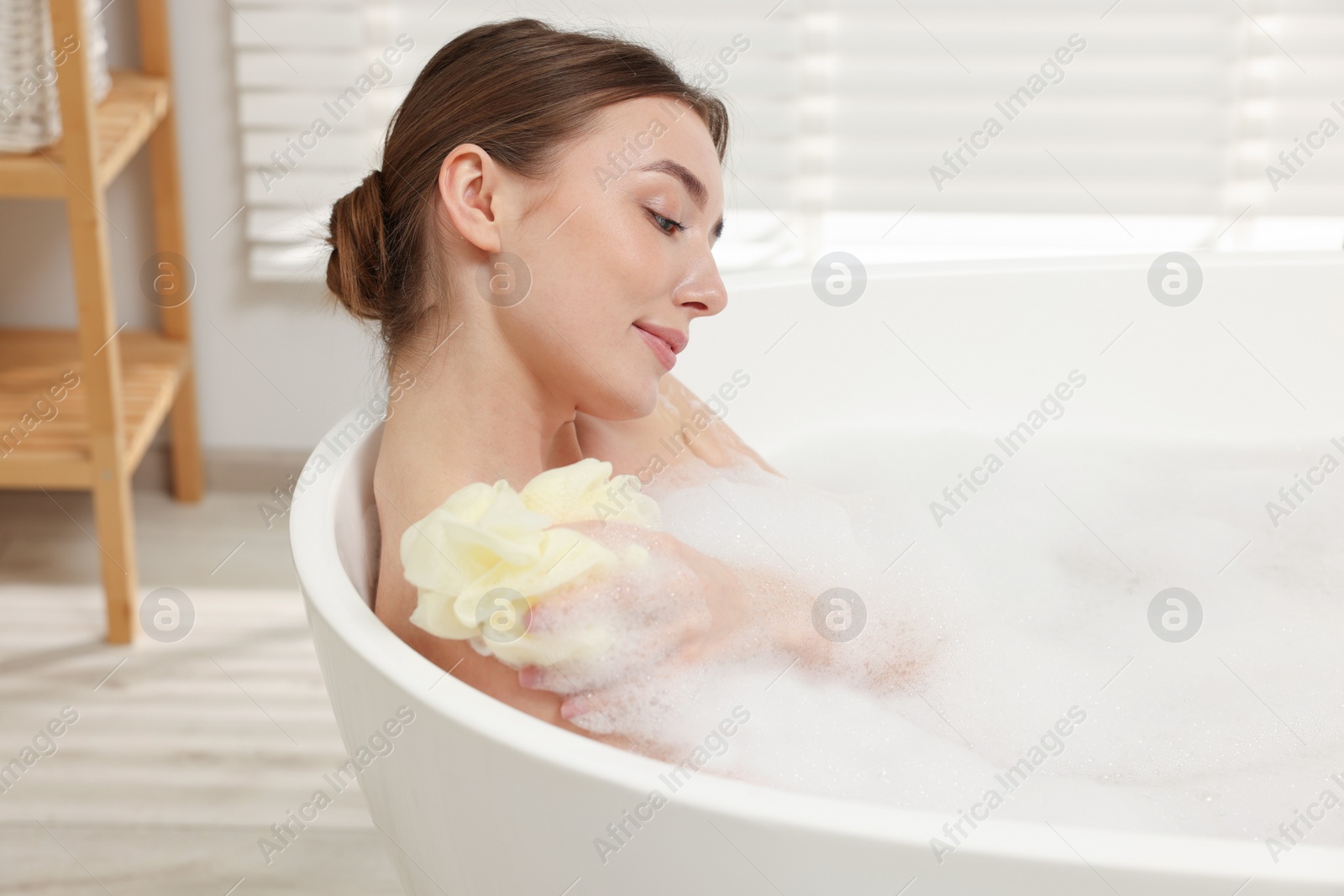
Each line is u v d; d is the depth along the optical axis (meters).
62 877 1.32
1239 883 0.61
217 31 1.91
